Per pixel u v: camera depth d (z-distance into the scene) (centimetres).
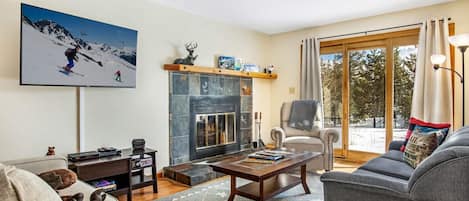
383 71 443
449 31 377
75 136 306
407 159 263
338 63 488
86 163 255
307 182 352
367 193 159
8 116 262
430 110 380
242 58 517
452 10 376
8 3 260
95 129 321
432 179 139
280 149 348
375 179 159
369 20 449
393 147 328
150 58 374
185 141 416
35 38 248
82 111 309
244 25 500
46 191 124
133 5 355
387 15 431
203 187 337
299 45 529
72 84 276
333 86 495
